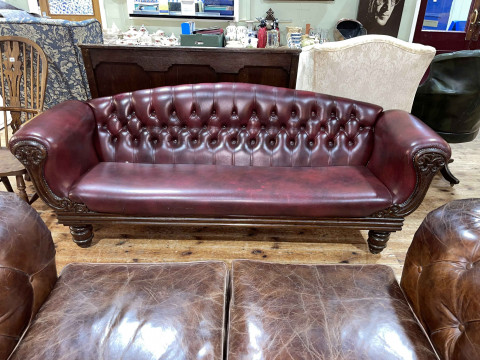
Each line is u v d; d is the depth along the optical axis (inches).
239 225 71.8
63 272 46.4
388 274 46.6
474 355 32.0
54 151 64.9
